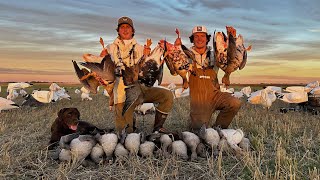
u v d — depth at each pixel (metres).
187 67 2.57
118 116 2.50
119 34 2.50
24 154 2.21
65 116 2.53
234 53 2.54
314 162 1.99
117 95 2.46
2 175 1.83
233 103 2.66
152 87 2.63
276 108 5.27
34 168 2.00
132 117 2.55
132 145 2.04
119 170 1.90
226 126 2.79
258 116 3.96
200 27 2.63
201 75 2.68
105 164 2.01
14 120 4.04
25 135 3.00
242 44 2.60
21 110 5.16
